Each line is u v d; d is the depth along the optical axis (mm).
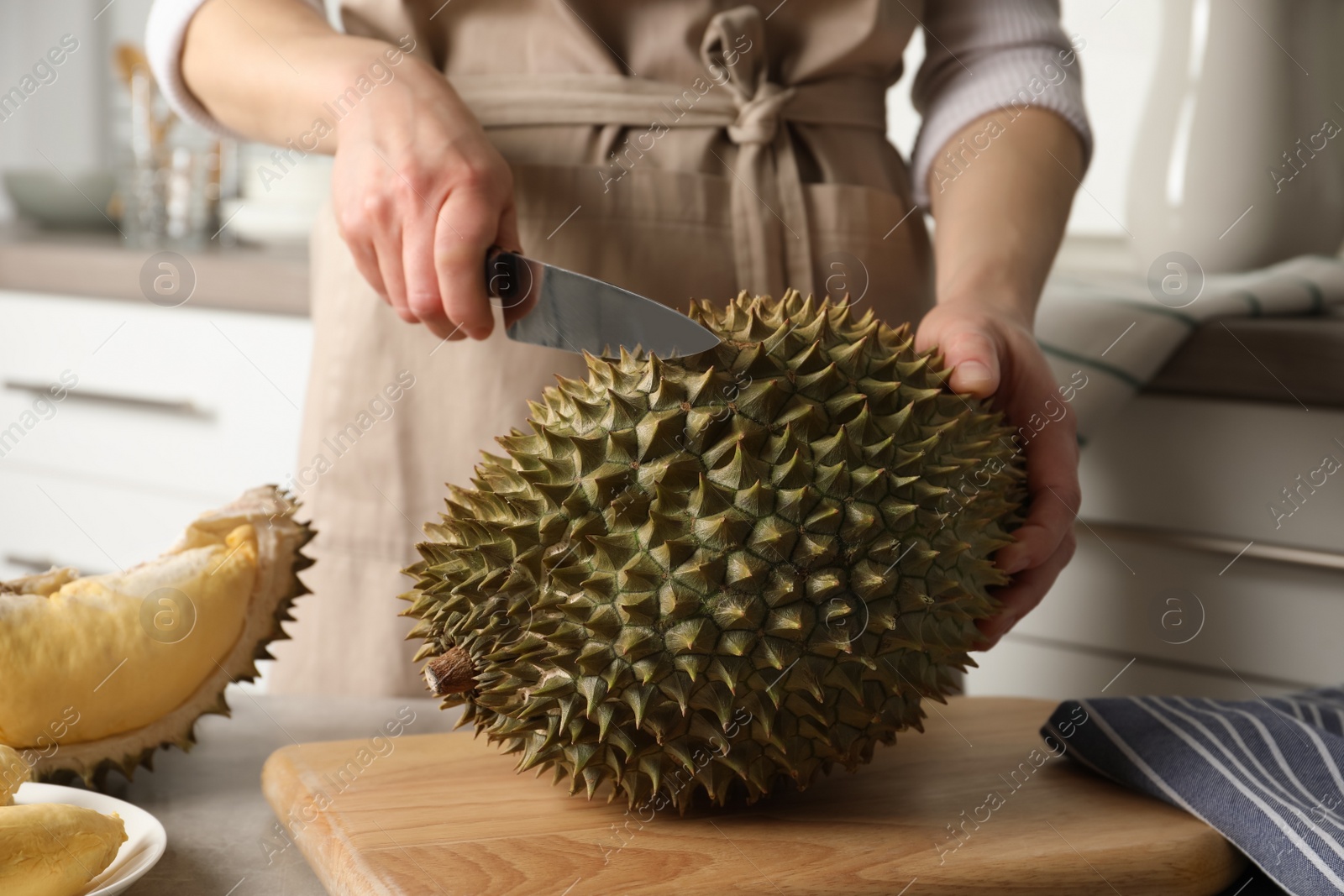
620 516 793
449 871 780
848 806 849
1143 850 812
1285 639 1154
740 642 785
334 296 1086
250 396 1620
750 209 1020
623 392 817
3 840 730
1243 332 1135
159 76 1040
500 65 1025
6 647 825
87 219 2141
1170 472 1181
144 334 1700
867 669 802
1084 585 1216
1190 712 892
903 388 840
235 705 976
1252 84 1292
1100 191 1697
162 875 798
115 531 1776
